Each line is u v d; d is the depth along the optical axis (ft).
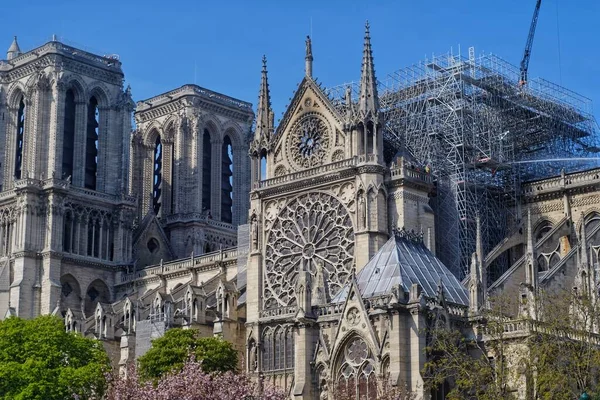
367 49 393.50
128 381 285.23
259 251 408.46
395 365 245.45
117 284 556.51
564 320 261.85
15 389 337.93
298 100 411.34
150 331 449.89
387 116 433.48
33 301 525.34
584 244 321.11
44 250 531.91
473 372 242.58
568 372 245.24
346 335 257.34
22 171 559.38
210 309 449.06
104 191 568.41
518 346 255.29
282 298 397.19
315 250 390.21
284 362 385.29
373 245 371.97
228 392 267.18
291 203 403.95
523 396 249.96
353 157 383.65
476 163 405.80
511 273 353.31
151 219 584.40
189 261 528.63
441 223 395.96
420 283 271.90
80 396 336.08
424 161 407.03
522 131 448.24
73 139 567.59
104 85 581.12
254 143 420.77
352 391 253.65
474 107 415.23
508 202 416.67
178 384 268.21
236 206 619.26
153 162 629.10
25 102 566.77
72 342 368.68
